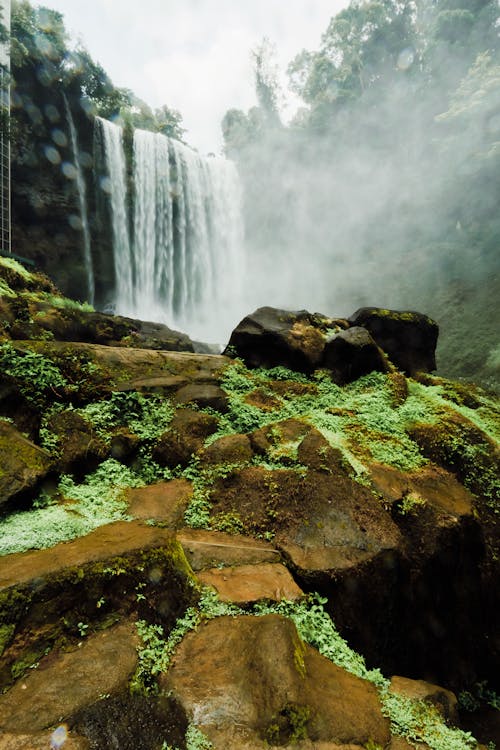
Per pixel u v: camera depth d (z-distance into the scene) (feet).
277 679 8.02
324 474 15.96
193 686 7.98
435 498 16.51
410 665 14.02
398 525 15.14
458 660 15.40
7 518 11.93
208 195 106.32
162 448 18.21
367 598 12.75
